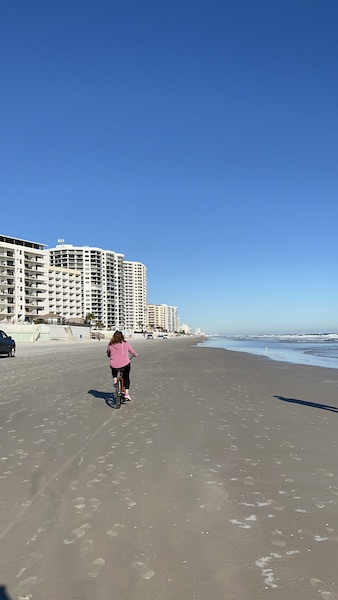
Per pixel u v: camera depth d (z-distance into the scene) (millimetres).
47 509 4109
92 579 2922
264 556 3182
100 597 2736
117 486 4727
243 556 3186
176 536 3516
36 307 128625
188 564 3088
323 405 9914
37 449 6316
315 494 4426
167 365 23125
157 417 8656
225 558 3160
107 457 5879
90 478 5008
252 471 5188
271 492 4492
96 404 10328
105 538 3498
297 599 2684
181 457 5824
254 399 10867
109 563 3117
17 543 3432
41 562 3141
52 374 17781
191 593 2756
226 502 4230
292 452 5992
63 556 3219
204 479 4918
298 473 5102
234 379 15773
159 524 3750
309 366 22312
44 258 135125
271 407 9641
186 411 9250
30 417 8750
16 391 12602
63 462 5660
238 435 7012
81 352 39125
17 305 121125
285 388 13078
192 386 13664
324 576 2922
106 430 7547
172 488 4645
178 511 4027
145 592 2777
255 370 19781
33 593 2777
